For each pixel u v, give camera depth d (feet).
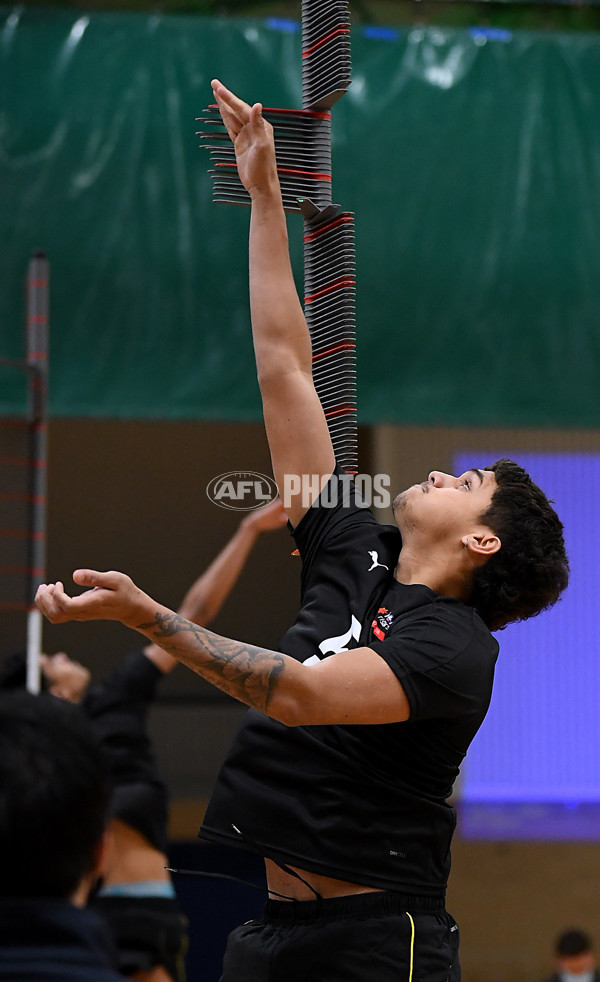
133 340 28.45
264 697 9.25
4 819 5.38
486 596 11.51
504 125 30.25
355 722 9.66
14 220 28.30
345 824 10.48
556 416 29.84
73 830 5.48
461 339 29.66
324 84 12.16
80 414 28.09
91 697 18.06
